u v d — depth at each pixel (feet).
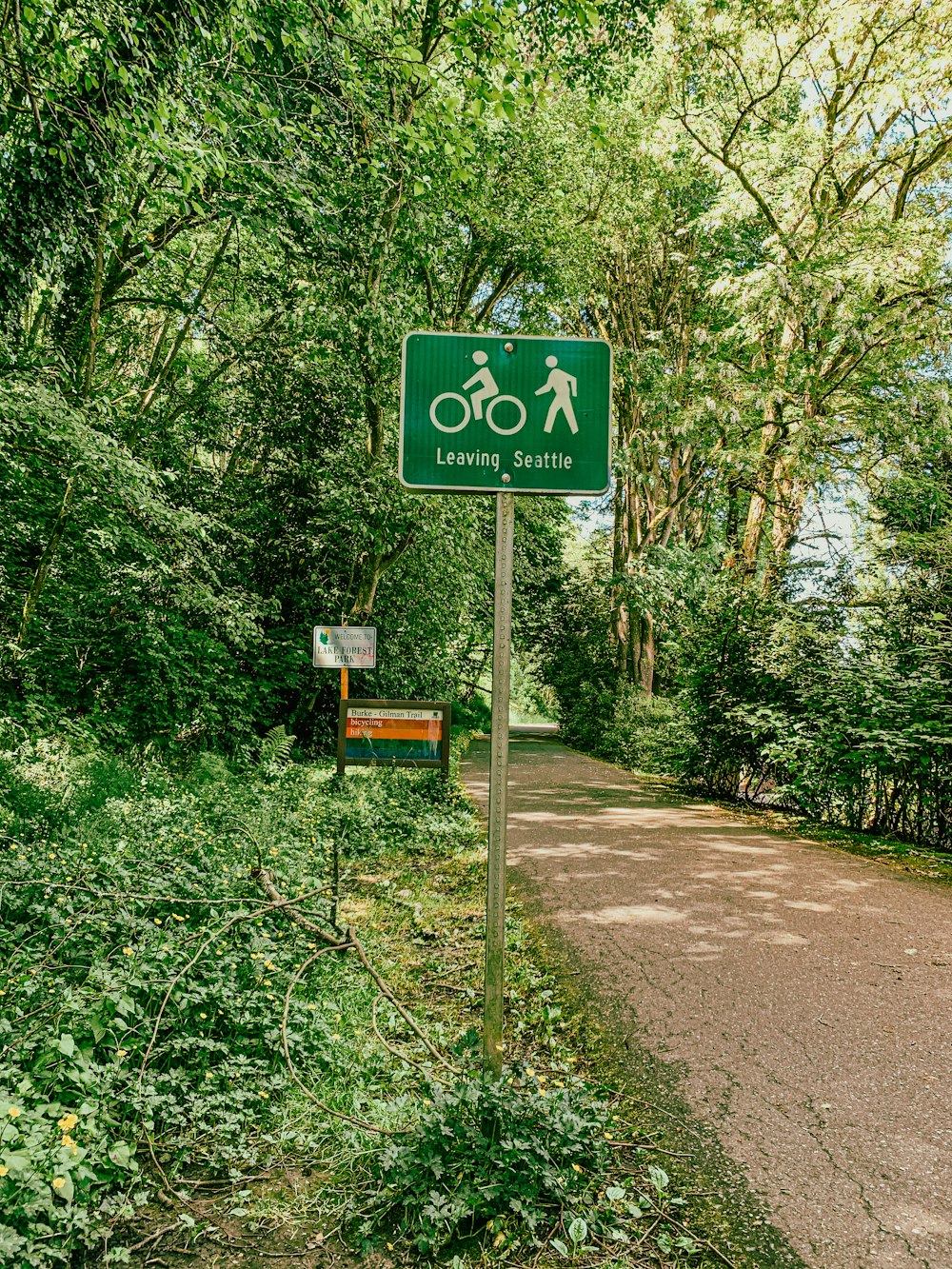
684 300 69.46
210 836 20.72
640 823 33.14
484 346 9.53
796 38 49.21
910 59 44.75
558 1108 9.56
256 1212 8.93
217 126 25.76
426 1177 8.94
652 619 75.97
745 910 20.12
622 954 16.97
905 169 51.01
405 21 29.76
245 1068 11.17
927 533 32.17
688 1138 10.34
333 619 51.52
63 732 34.88
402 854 26.21
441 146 27.61
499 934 9.70
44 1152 8.15
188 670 41.73
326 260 42.06
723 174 55.36
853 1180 9.41
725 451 49.98
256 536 51.47
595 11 29.17
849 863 25.49
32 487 36.37
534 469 9.59
